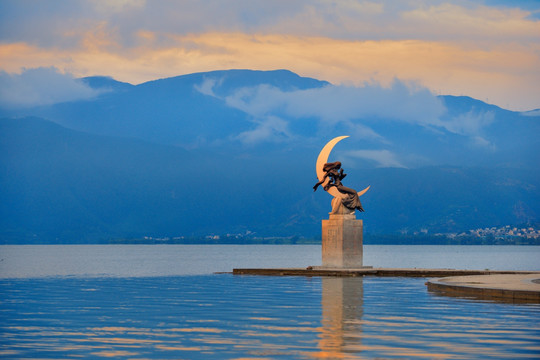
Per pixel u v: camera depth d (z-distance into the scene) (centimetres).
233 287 5247
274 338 2562
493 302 3834
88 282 6456
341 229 7156
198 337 2605
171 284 5881
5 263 15375
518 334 2634
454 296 4225
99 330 2806
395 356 2198
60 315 3350
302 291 4753
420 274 6738
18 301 4162
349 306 3672
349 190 7244
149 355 2244
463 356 2200
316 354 2239
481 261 19375
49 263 15588
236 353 2267
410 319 3083
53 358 2200
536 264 16400
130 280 6788
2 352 2305
